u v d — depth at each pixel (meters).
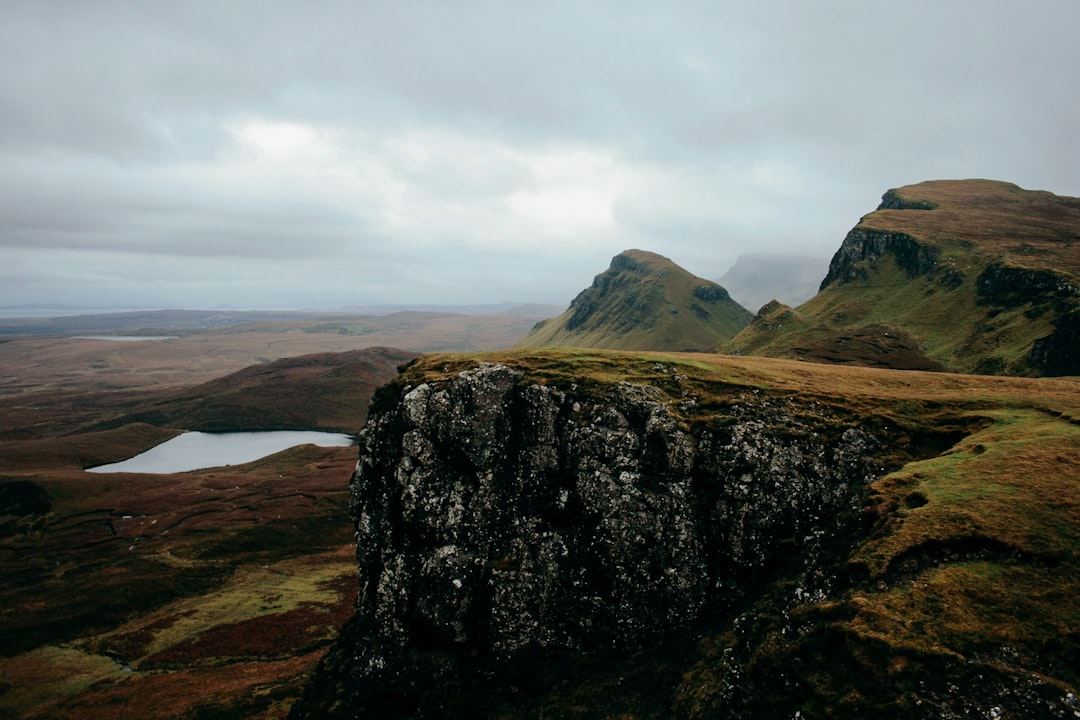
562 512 52.66
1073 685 25.28
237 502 157.12
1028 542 32.16
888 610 31.28
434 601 50.88
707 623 44.88
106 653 88.25
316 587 108.25
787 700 30.73
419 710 47.38
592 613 47.94
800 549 45.09
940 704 26.44
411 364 71.50
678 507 49.31
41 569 124.75
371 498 61.47
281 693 68.19
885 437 49.91
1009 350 137.88
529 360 64.56
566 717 42.25
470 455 56.09
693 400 56.44
